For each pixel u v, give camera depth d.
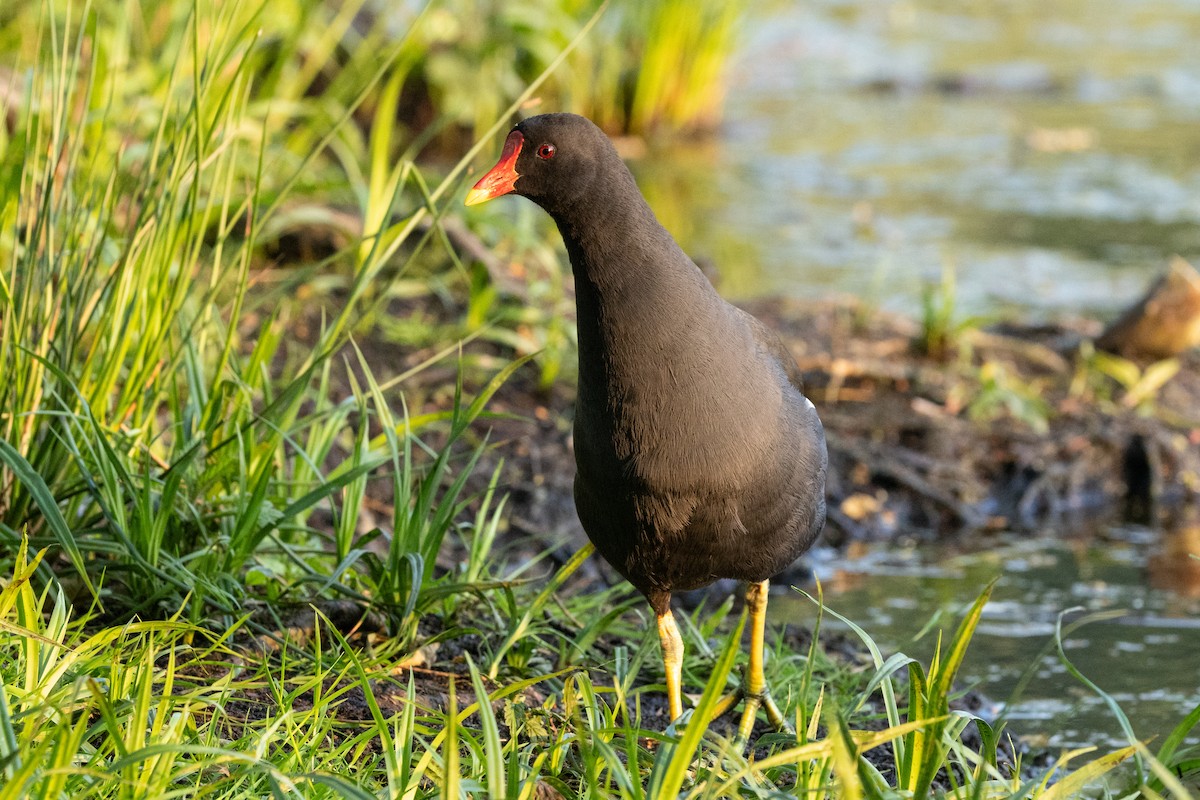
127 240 8.72
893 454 12.69
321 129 15.96
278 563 8.77
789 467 6.96
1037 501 12.56
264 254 13.96
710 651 8.62
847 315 14.91
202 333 8.93
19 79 13.11
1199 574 11.22
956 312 15.38
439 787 5.77
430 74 20.56
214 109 9.14
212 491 8.77
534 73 21.84
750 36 24.75
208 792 5.58
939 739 5.63
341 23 16.56
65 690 6.02
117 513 7.86
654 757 6.16
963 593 10.84
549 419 12.41
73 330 8.45
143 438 8.74
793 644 9.63
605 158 6.70
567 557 11.00
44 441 8.27
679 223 18.73
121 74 11.74
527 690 7.82
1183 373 14.23
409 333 12.96
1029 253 17.59
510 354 13.17
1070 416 13.36
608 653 8.75
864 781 5.41
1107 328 14.37
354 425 11.77
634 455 6.72
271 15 16.84
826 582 11.12
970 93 25.98
